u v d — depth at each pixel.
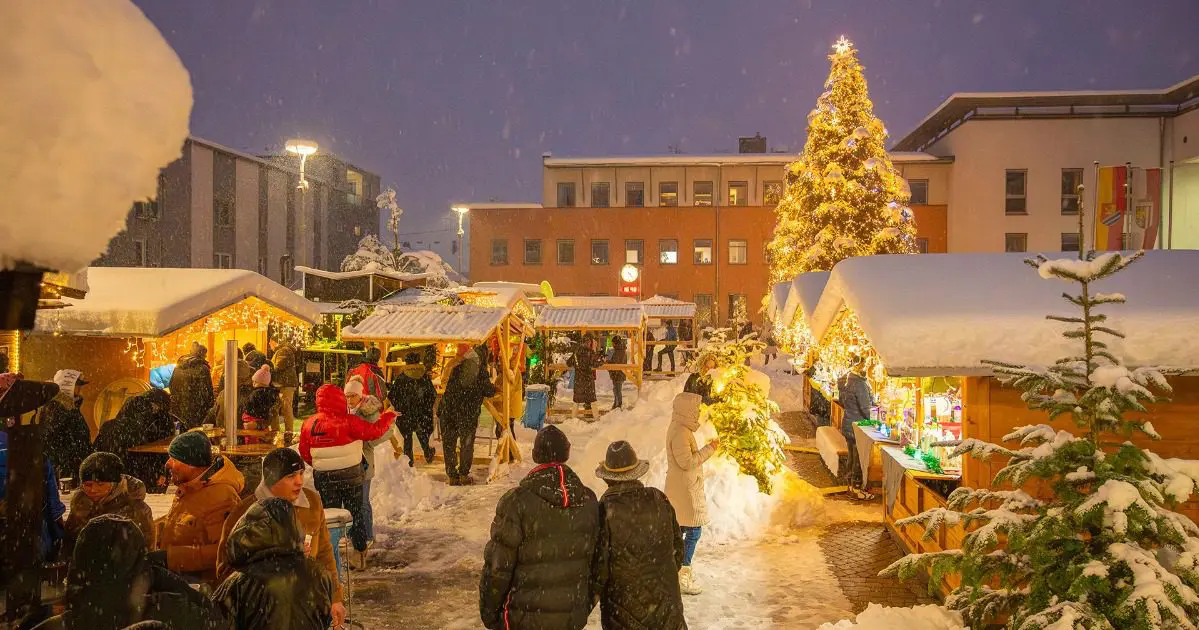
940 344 6.09
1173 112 45.16
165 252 35.44
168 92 1.96
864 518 9.34
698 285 50.38
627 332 24.36
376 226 60.19
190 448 4.67
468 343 11.48
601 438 10.64
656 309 31.95
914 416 8.88
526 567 3.97
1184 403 5.93
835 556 7.91
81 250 1.94
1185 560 4.27
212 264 39.09
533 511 3.98
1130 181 15.78
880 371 9.45
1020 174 46.31
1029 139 46.16
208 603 3.09
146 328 11.41
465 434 11.18
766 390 9.66
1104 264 4.73
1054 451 4.67
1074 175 45.91
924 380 8.02
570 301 32.28
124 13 1.89
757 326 48.88
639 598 4.26
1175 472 4.48
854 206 31.59
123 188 1.90
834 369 11.12
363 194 58.56
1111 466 4.52
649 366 28.31
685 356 29.41
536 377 19.70
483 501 10.16
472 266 51.53
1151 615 4.02
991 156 46.38
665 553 4.36
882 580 7.18
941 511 5.20
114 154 1.85
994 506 6.07
